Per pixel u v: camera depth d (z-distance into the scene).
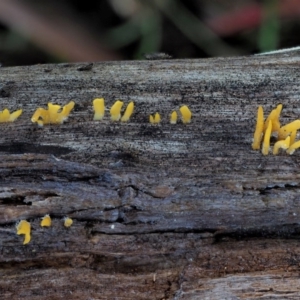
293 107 0.32
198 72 0.33
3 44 0.39
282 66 0.33
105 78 0.32
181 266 0.31
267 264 0.30
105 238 0.31
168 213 0.31
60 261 0.31
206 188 0.31
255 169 0.31
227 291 0.30
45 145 0.31
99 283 0.30
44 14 0.38
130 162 0.31
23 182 0.31
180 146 0.31
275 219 0.31
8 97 0.32
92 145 0.31
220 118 0.32
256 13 0.39
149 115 0.32
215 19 0.40
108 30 0.39
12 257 0.31
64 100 0.32
